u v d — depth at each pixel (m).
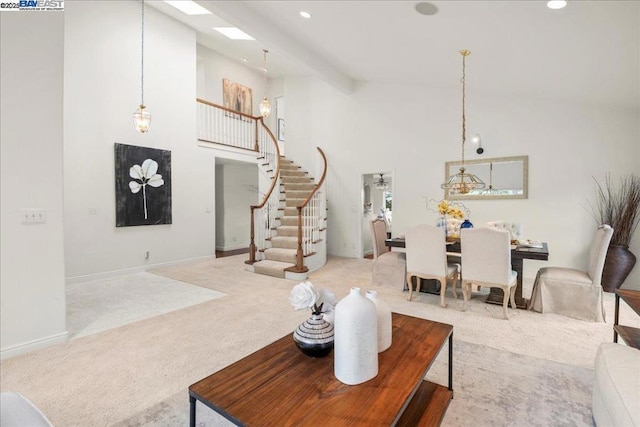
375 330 1.34
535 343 2.65
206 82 7.64
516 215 4.99
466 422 1.70
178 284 4.57
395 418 1.10
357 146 6.89
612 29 2.50
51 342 2.62
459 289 4.29
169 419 1.74
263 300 3.81
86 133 4.76
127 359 2.40
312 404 1.17
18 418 0.85
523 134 4.93
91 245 4.81
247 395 1.22
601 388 1.48
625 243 4.06
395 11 3.10
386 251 4.99
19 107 2.46
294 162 8.12
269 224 6.25
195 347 2.59
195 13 5.79
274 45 4.37
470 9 2.74
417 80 5.58
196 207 6.33
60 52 2.66
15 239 2.46
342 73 6.17
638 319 3.18
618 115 4.27
